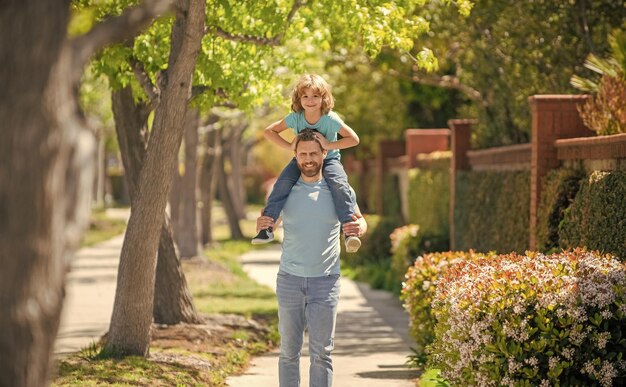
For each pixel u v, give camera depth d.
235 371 11.94
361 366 12.40
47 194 4.04
